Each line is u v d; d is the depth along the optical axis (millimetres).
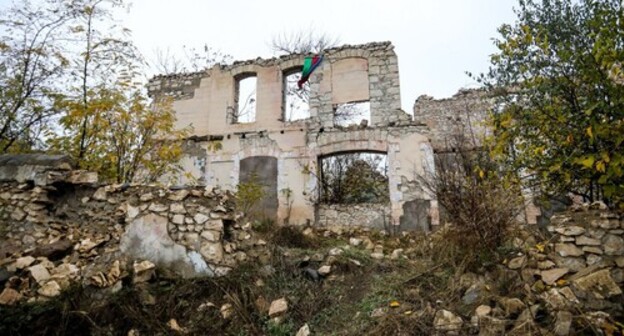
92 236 4934
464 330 3213
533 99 4973
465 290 3939
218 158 11758
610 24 3977
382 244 7883
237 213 5484
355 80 11508
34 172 5277
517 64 5867
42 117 7770
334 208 10406
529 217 8539
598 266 3600
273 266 4984
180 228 4727
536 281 3713
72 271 4074
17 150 7566
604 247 3678
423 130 10500
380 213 10047
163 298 4031
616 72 3686
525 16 6414
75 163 5793
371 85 11242
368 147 10727
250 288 4277
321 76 11766
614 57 3590
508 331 3113
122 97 7535
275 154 11367
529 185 5406
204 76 12875
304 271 4895
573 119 4316
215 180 11562
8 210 5172
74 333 3369
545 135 4637
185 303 4027
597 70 3949
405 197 9969
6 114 7453
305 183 10883
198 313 3893
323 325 3779
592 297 3359
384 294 4141
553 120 4480
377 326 3443
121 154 7227
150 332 3557
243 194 9180
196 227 4754
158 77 13297
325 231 9125
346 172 12977
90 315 3533
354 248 6129
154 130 7742
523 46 5262
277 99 11969
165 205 4832
